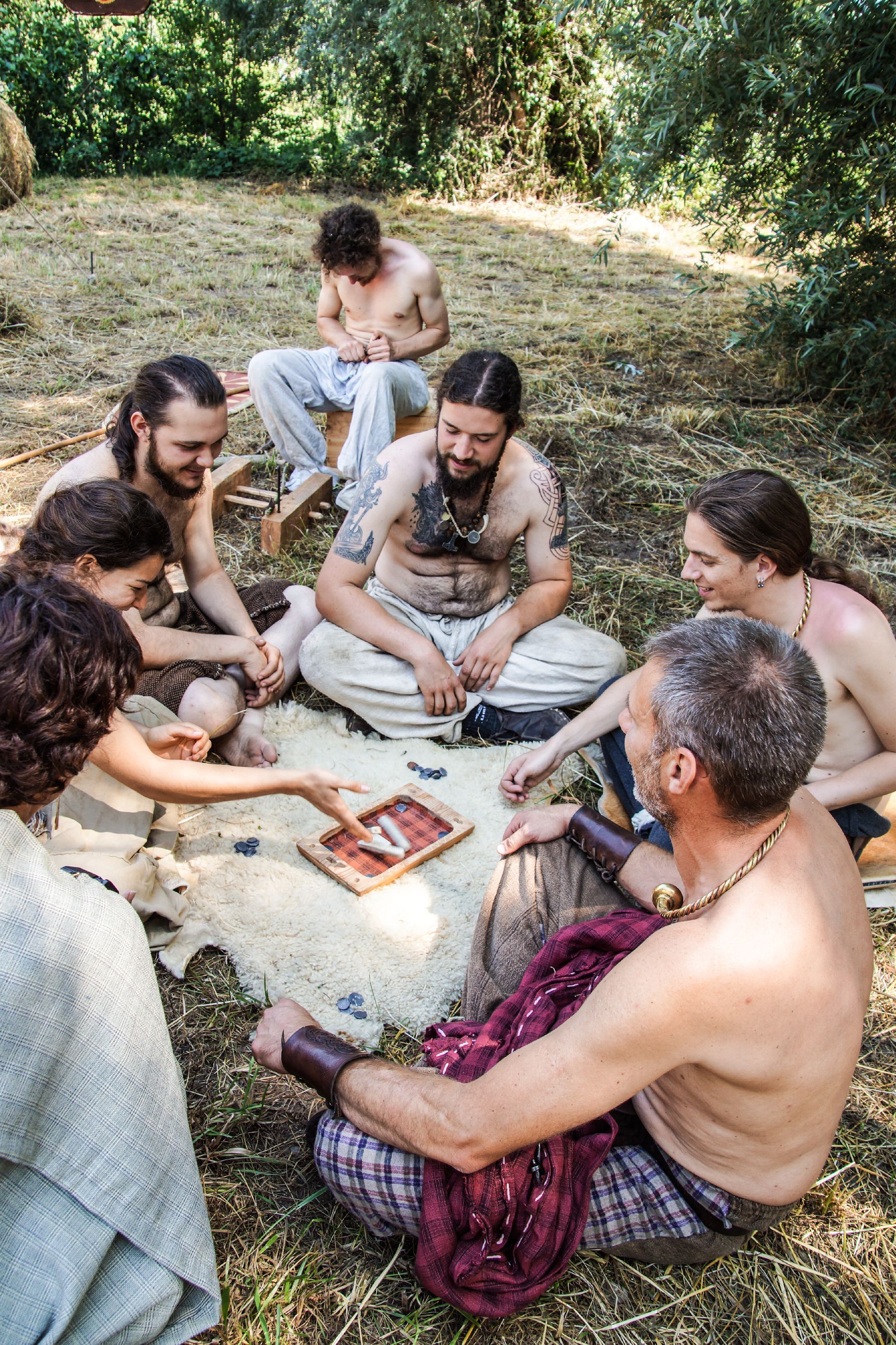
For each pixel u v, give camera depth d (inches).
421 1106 68.4
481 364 116.6
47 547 89.4
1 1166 55.2
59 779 59.1
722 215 257.3
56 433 208.5
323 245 184.5
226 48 522.0
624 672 141.3
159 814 112.6
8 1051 53.3
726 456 223.5
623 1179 73.0
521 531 137.3
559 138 486.3
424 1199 69.6
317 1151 76.3
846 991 61.5
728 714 58.2
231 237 375.6
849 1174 86.6
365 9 451.2
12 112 400.8
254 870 111.1
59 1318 53.8
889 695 96.1
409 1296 75.7
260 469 203.6
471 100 478.0
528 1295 70.7
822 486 211.2
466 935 105.3
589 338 288.2
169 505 121.3
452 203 473.4
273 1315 73.7
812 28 206.5
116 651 59.8
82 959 57.3
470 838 118.5
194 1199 62.1
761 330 259.9
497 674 134.5
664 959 59.6
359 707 133.6
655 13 233.8
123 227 378.6
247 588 145.6
